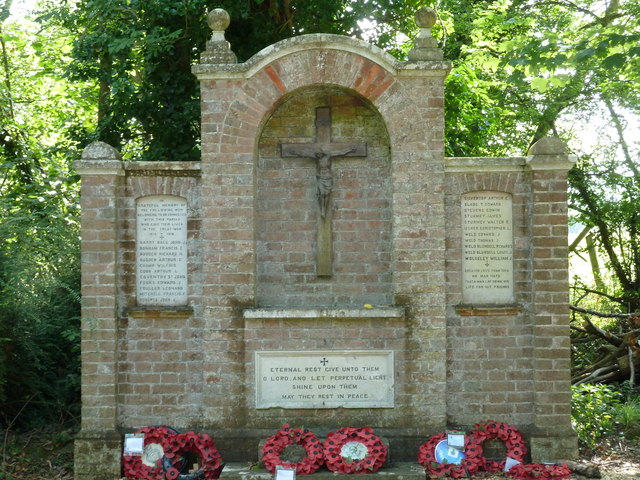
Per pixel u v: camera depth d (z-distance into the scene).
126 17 8.08
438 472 5.36
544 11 12.01
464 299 5.73
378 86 5.65
